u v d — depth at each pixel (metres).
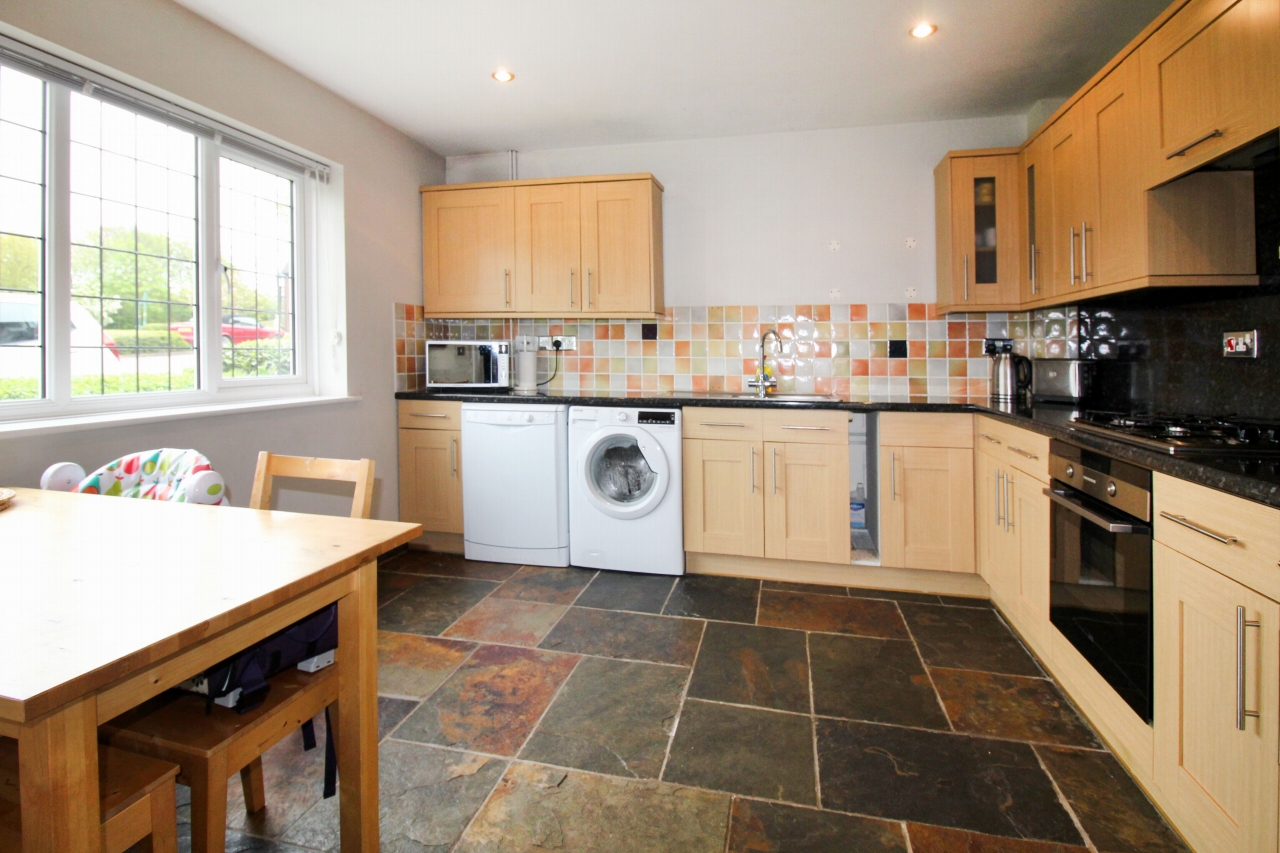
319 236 3.07
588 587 2.98
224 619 0.88
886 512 2.87
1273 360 1.82
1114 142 2.12
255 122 2.56
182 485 1.64
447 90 2.96
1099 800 1.51
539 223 3.50
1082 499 1.77
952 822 1.45
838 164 3.45
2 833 0.90
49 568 1.06
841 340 3.48
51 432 1.89
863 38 2.51
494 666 2.21
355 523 1.37
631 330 3.74
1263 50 1.44
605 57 2.66
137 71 2.10
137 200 2.25
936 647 2.34
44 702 0.67
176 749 1.07
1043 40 2.52
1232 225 1.89
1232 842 1.15
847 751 1.72
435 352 3.48
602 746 1.76
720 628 2.52
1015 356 3.15
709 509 3.07
